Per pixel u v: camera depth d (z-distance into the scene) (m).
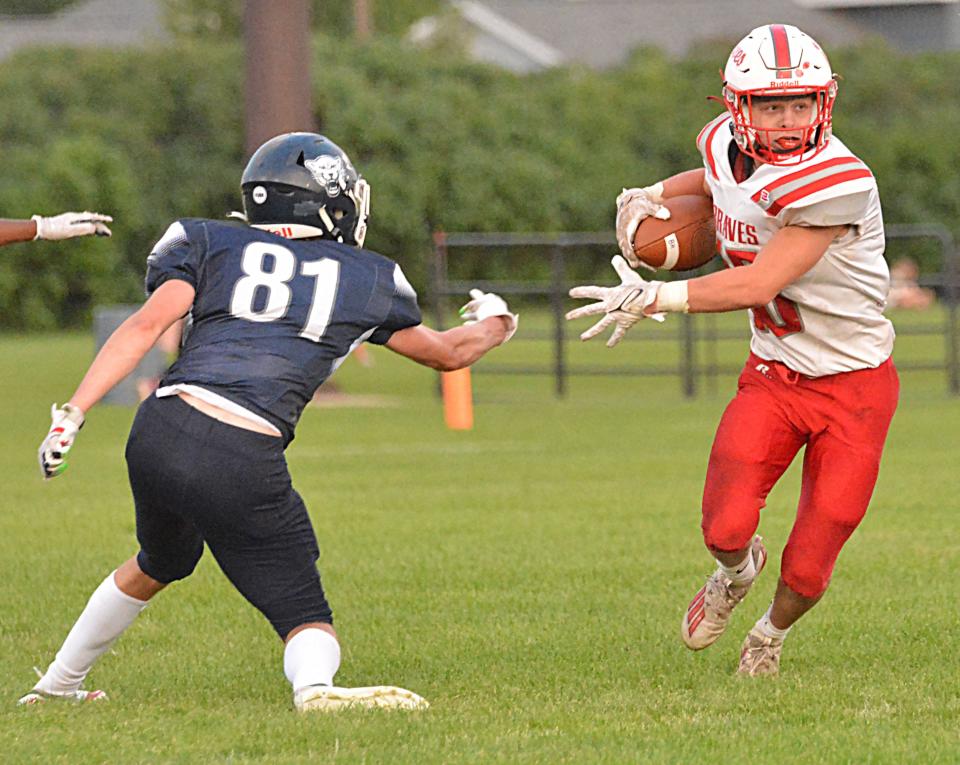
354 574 26.20
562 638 20.95
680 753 14.32
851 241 17.22
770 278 16.81
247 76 62.09
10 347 102.00
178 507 15.42
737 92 16.92
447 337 16.84
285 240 16.08
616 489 37.16
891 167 138.88
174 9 163.75
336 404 63.16
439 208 128.12
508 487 37.75
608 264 132.38
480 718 15.74
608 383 75.75
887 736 15.00
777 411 17.97
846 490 17.72
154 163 126.38
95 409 61.88
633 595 24.22
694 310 16.86
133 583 16.75
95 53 131.88
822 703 16.62
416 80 135.62
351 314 15.84
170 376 15.48
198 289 15.69
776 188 16.88
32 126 125.12
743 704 16.61
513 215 128.38
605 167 134.25
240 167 127.56
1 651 20.38
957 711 16.17
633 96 142.00
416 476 40.16
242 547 15.66
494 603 23.61
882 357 17.94
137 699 17.44
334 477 40.00
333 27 181.75
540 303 126.38
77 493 37.34
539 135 133.00
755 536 18.83
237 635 21.38
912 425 52.75
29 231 18.81
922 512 32.78
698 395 68.00
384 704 15.80
